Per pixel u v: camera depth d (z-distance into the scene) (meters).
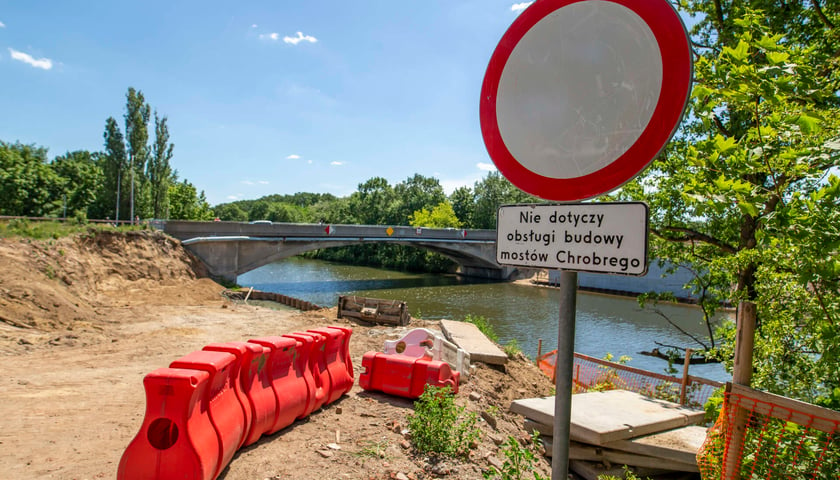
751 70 3.66
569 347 1.98
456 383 7.44
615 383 11.05
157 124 63.03
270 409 5.09
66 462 4.72
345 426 5.81
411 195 113.69
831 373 4.25
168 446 3.94
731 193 3.59
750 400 3.17
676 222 10.50
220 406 4.23
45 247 23.17
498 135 2.34
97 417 6.25
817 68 5.02
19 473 4.43
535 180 2.15
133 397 7.40
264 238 40.38
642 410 6.44
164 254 32.12
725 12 9.34
